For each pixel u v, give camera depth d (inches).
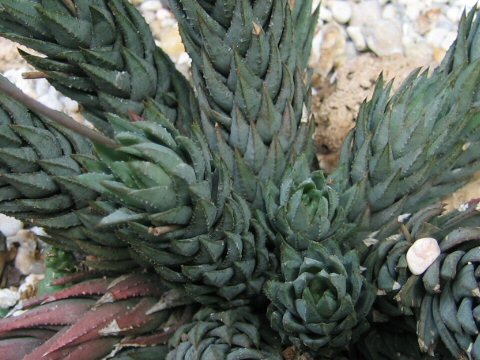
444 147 9.9
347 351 10.1
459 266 8.5
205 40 9.8
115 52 10.2
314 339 9.0
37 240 13.5
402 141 9.6
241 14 9.5
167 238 8.6
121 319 9.8
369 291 8.9
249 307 10.1
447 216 9.5
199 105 10.5
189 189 8.2
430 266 8.6
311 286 8.7
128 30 10.1
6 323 10.0
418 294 8.9
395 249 9.0
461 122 9.7
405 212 10.2
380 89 10.4
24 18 9.5
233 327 9.6
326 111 13.4
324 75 14.2
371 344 9.9
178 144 8.3
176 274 9.3
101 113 10.8
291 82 10.1
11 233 13.5
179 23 10.2
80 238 10.3
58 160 9.6
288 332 9.1
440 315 8.6
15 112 9.4
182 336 9.6
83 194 9.6
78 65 10.1
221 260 9.2
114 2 9.9
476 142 10.2
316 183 9.4
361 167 9.9
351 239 9.9
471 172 10.5
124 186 7.9
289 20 9.9
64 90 10.6
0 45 15.3
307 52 11.1
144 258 9.5
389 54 14.1
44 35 9.8
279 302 9.0
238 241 9.0
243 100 9.9
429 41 14.5
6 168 9.4
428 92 9.7
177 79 11.1
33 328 10.1
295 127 10.4
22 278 13.5
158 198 8.1
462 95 9.8
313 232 9.2
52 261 11.9
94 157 9.4
